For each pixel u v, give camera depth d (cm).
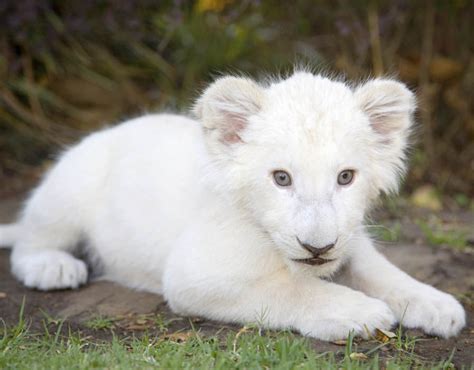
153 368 576
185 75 1416
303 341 625
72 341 655
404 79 1472
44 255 860
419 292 713
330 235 619
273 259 695
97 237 862
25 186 1330
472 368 599
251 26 1412
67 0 1391
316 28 1492
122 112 1431
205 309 712
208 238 710
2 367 588
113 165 862
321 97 683
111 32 1396
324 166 639
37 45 1353
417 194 1271
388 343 649
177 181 783
